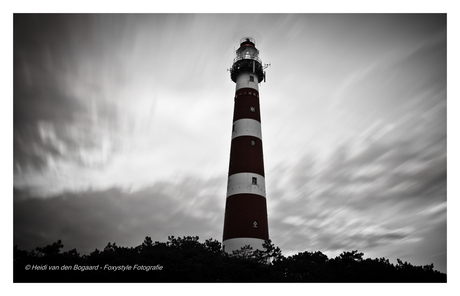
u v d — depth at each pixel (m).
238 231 47.09
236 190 49.84
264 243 45.94
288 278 38.22
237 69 59.53
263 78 61.34
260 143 54.03
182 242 44.28
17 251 34.91
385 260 44.47
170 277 35.22
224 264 38.31
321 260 44.22
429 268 42.44
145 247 42.19
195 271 35.84
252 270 38.47
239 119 55.31
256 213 48.31
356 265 42.16
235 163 52.00
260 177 51.22
